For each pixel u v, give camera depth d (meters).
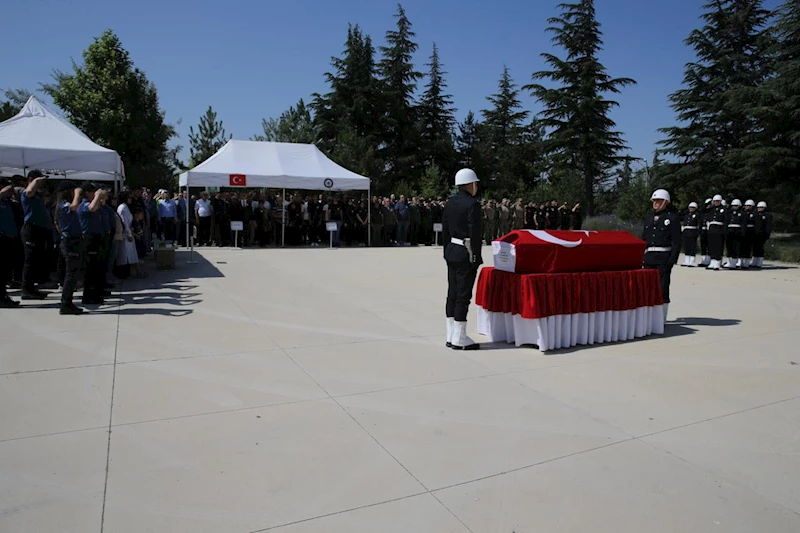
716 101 34.97
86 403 4.53
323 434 4.05
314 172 20.44
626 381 5.41
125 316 7.73
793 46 28.64
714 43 36.66
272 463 3.60
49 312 7.87
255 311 8.33
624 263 7.16
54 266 10.68
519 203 24.34
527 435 4.11
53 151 10.62
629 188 33.12
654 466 3.67
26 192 8.38
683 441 4.06
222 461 3.61
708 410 4.68
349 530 2.89
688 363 6.07
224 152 20.36
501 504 3.17
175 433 4.01
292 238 20.97
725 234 16.83
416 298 9.77
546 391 5.07
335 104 49.19
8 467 3.47
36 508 3.04
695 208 17.41
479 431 4.16
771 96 28.47
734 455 3.85
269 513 3.04
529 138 58.41
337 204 21.31
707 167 35.19
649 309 7.37
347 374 5.44
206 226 19.98
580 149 43.28
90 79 33.31
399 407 4.61
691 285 12.81
